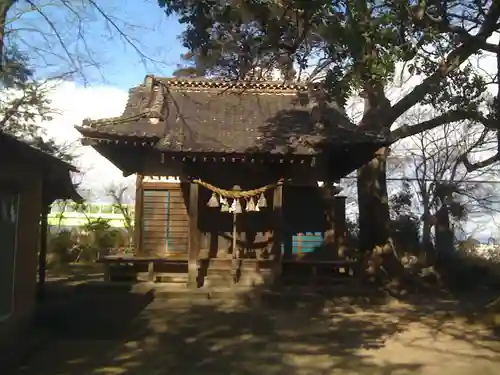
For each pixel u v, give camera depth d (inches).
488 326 419.5
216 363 306.0
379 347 350.6
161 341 359.6
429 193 903.7
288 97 694.5
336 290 551.8
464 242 927.7
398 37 315.0
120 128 553.9
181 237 618.8
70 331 384.5
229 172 583.8
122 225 1355.8
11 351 306.7
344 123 619.8
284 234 614.2
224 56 474.6
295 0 282.0
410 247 773.3
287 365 303.1
